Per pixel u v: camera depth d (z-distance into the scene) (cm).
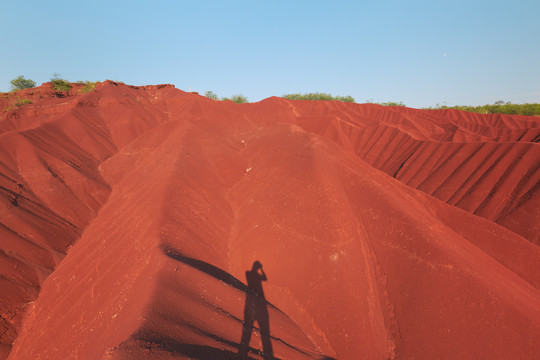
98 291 1167
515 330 820
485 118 5759
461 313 888
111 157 2934
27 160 2303
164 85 5856
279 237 1310
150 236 1286
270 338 908
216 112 4500
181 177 1845
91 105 4038
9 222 1695
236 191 1906
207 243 1405
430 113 6303
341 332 971
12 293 1364
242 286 1171
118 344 660
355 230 1205
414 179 2906
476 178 2408
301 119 4606
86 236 1833
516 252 1334
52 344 1047
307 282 1126
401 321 939
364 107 6112
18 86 6369
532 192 2031
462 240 1280
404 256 1089
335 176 1497
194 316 855
